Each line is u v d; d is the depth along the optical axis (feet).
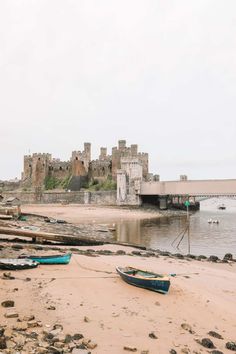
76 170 452.35
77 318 45.55
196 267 90.79
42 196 419.95
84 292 57.47
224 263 102.42
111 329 42.88
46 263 77.41
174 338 41.75
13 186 488.85
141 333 42.45
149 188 383.86
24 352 32.81
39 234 120.57
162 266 88.22
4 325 39.81
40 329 40.06
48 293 55.11
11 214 205.36
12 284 58.70
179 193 369.30
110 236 173.68
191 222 271.69
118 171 391.65
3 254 87.45
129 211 340.80
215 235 189.88
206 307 55.01
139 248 130.41
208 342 40.01
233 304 58.29
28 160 497.87
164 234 190.49
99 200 399.44
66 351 34.27
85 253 100.48
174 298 58.08
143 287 61.46
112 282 64.95
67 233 158.71
